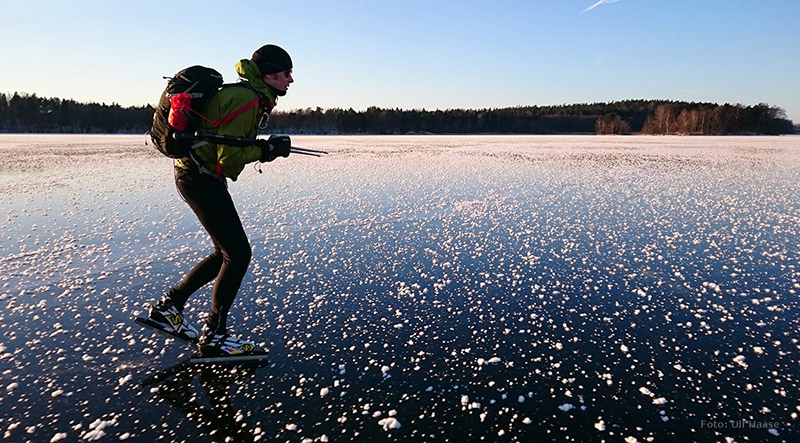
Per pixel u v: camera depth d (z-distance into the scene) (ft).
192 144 8.30
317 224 20.84
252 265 14.99
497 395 7.94
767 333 10.16
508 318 11.06
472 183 34.91
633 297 12.31
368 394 7.97
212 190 8.71
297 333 10.28
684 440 6.79
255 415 7.42
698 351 9.41
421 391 8.06
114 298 12.20
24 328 10.44
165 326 9.44
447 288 13.01
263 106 8.90
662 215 23.09
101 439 6.84
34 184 33.42
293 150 9.39
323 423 7.22
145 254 15.97
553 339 10.00
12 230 19.38
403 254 16.22
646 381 8.34
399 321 10.89
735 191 31.12
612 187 32.91
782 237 18.47
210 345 9.05
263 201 26.86
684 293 12.57
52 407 7.61
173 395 7.98
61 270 14.32
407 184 34.32
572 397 7.86
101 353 9.38
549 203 26.45
